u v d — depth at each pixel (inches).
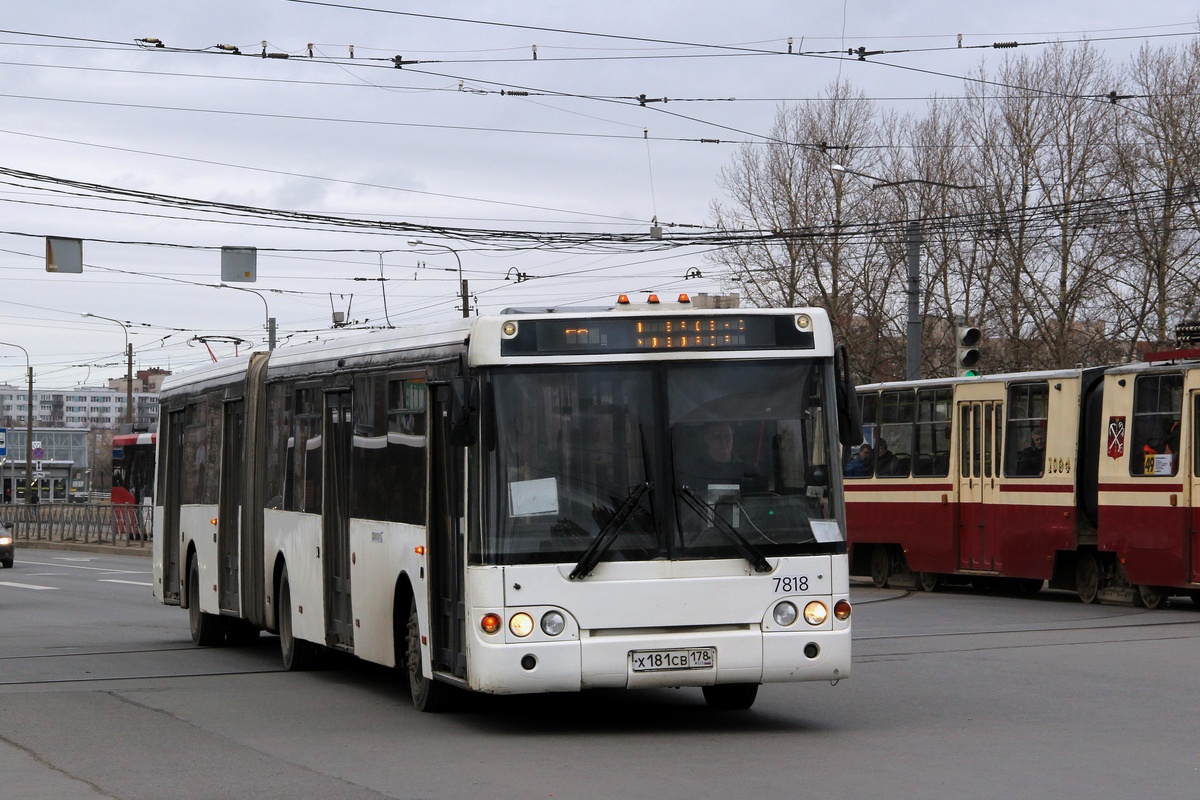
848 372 470.9
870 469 1215.6
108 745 458.9
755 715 506.0
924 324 2117.4
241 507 719.1
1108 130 1980.8
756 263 2198.6
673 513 450.9
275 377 685.9
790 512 458.6
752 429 460.1
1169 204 1690.5
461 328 478.9
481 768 407.5
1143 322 1877.5
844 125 2164.1
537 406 453.4
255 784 389.7
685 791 368.8
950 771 393.4
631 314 461.4
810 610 454.9
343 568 589.3
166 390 882.1
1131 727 470.0
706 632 448.5
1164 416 934.4
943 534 1123.9
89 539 2203.5
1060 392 1020.5
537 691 441.4
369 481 559.8
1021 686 574.9
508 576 443.8
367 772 404.5
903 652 703.7
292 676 646.5
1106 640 753.6
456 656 471.2
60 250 1251.2
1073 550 1009.5
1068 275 1972.2
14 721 511.5
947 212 2066.9
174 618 984.3
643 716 507.8
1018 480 1053.8
